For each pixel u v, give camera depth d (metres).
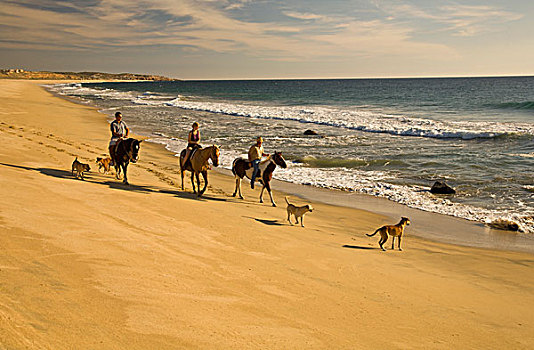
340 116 40.88
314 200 13.25
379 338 4.68
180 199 10.81
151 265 5.74
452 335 5.00
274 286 5.85
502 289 6.76
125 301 4.46
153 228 7.62
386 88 135.12
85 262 5.36
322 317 5.05
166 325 4.10
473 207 12.52
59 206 7.88
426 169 18.05
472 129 29.47
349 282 6.48
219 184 14.91
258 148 12.34
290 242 8.23
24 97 59.09
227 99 80.19
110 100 68.88
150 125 34.16
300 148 23.78
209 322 4.36
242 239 7.95
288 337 4.34
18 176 10.10
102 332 3.73
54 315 3.86
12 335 3.30
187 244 7.06
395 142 26.03
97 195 9.52
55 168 12.93
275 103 68.38
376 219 11.23
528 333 5.22
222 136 28.36
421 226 10.69
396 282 6.72
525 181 15.45
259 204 12.02
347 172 17.72
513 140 25.34
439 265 7.84
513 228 10.41
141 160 18.62
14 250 5.28
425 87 136.88
